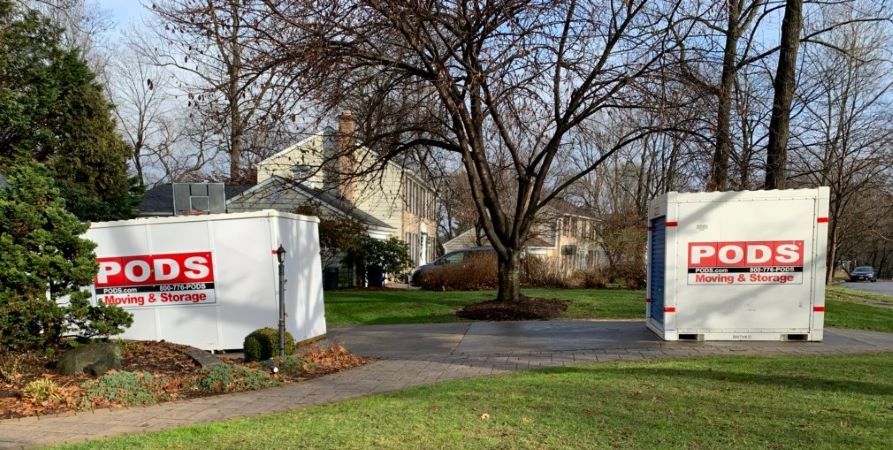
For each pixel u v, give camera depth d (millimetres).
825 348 8492
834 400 5270
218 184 11312
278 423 5039
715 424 4574
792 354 8023
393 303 14734
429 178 17078
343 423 4938
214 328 9398
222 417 5480
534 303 13422
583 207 38312
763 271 9031
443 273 19484
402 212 28922
